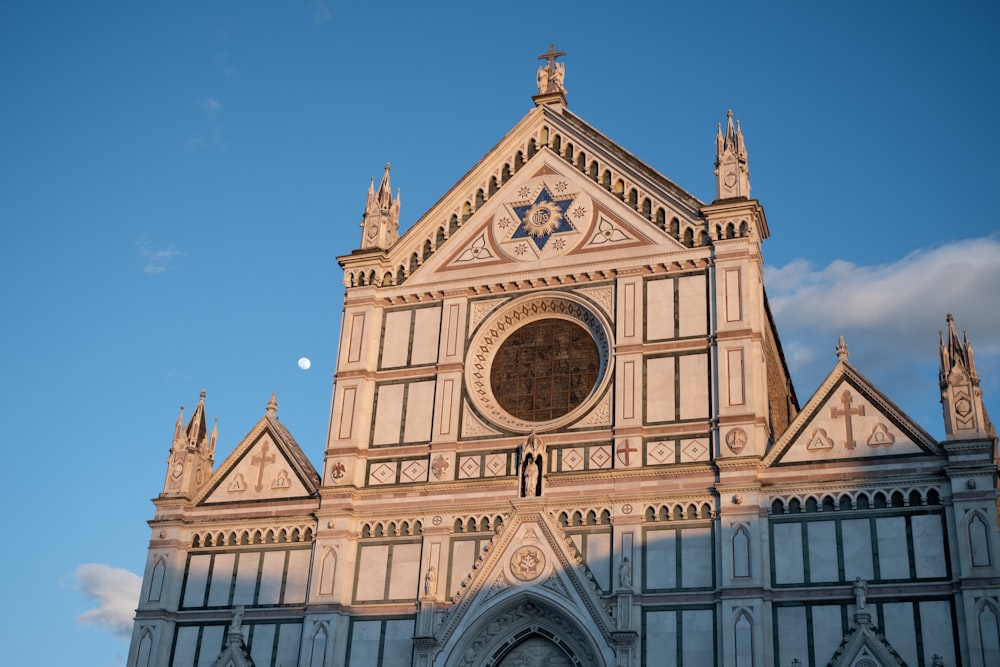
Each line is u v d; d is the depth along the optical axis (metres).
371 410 63.31
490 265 64.56
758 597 52.09
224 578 61.62
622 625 53.12
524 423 60.09
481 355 62.94
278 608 59.94
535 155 66.44
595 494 56.81
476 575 56.75
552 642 55.84
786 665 51.06
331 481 61.53
